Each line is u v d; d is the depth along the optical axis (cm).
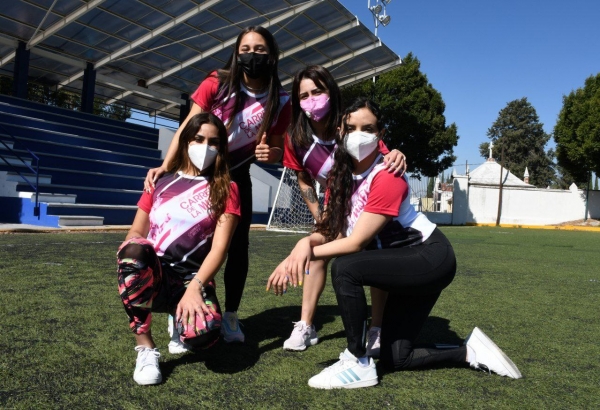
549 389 172
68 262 404
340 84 1711
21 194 791
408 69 2000
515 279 446
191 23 1239
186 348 200
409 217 187
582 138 1980
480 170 2716
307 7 1165
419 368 190
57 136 1053
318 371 183
